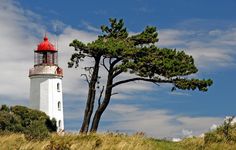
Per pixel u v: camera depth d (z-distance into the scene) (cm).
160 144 2705
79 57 4191
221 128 2838
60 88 7594
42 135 2686
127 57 4119
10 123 4244
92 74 4225
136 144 2406
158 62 3953
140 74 4047
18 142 2455
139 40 4381
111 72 4166
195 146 2723
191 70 4044
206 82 3978
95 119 4153
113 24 4438
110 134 2628
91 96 4228
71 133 2709
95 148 2303
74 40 4122
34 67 7488
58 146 2272
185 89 3991
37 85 7462
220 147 2617
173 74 3981
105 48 4022
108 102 4178
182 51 4166
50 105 7394
